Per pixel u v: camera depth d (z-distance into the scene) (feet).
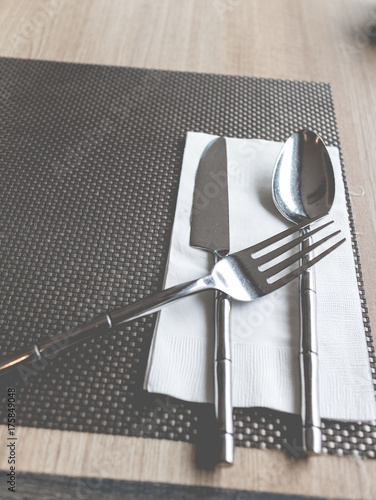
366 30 3.17
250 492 1.51
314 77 2.83
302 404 1.61
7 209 2.10
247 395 1.64
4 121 2.43
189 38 3.01
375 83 2.83
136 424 1.61
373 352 1.81
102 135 2.40
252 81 2.75
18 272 1.92
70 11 3.11
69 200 2.15
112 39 2.95
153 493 1.50
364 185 2.33
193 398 1.64
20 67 2.71
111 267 1.96
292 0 3.34
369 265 2.05
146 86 2.66
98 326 1.65
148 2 3.23
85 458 1.55
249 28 3.11
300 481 1.53
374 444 1.60
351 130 2.57
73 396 1.65
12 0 3.15
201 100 2.61
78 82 2.65
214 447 1.56
